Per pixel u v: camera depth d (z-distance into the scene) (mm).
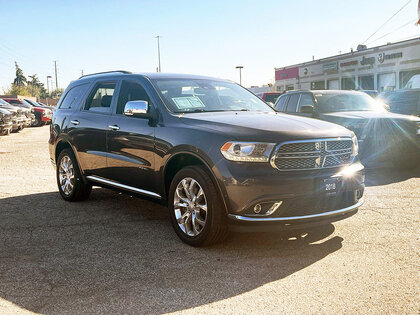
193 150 4402
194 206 4473
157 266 4004
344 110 9586
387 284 3518
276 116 4961
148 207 6293
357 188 4531
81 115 6309
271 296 3352
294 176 4098
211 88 5727
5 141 17188
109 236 4926
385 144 8633
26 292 3473
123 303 3275
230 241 4652
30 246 4594
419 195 6668
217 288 3514
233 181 4074
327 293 3381
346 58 33062
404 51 26953
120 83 5855
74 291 3490
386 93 13203
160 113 5012
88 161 6098
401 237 4672
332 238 4680
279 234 4844
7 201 6680
